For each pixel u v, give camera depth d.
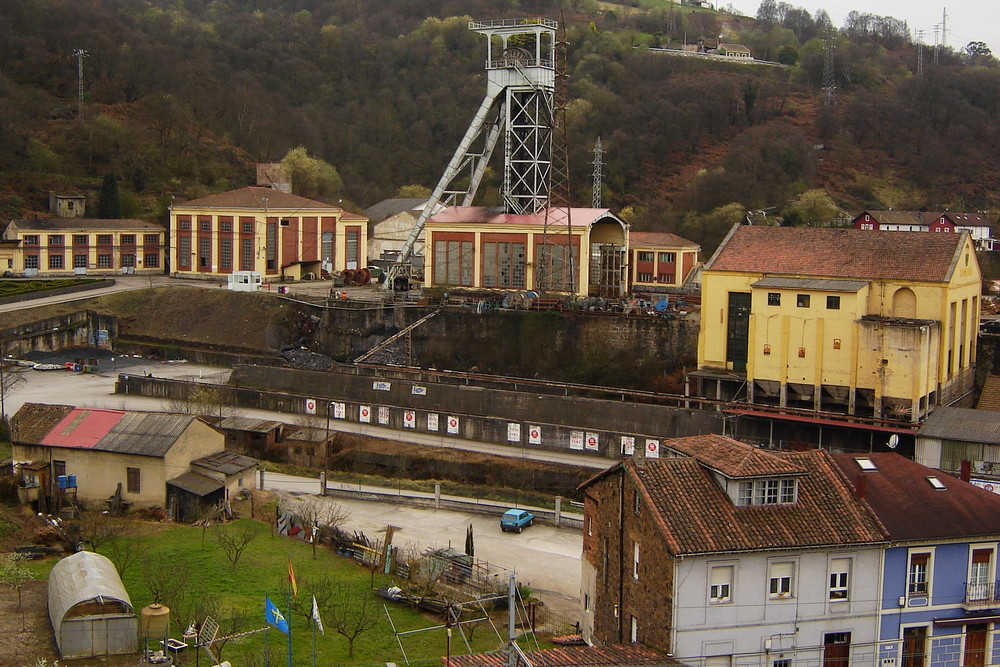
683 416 99.56
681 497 50.16
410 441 104.50
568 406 104.69
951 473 81.69
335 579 65.69
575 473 95.00
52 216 185.38
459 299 139.50
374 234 199.50
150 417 82.62
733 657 48.53
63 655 49.41
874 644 50.41
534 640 57.59
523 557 76.31
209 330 146.00
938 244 100.56
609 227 142.62
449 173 152.12
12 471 80.50
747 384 102.81
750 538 48.41
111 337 148.00
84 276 172.12
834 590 49.81
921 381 94.25
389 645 56.25
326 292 152.88
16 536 67.31
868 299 99.94
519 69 144.75
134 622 50.62
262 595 61.53
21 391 119.94
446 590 65.62
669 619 47.97
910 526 50.75
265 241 166.38
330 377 118.56
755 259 106.12
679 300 136.88
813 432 96.69
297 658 53.25
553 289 137.25
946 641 51.31
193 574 64.31
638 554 51.31
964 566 51.38
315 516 77.19
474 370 131.00
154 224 183.38
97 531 68.44
